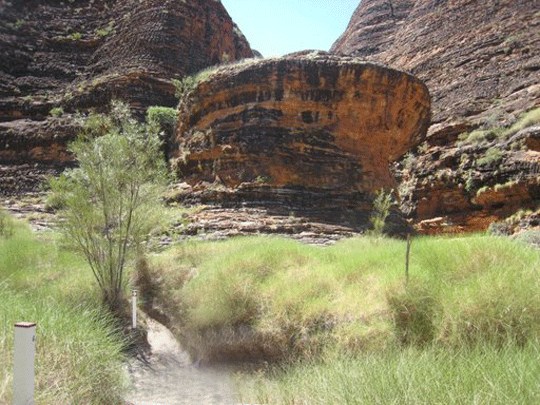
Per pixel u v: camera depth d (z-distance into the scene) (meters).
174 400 5.70
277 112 18.14
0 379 3.40
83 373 4.12
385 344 5.73
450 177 28.83
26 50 31.97
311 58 18.50
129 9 32.84
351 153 18.16
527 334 5.14
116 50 30.91
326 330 6.68
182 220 14.30
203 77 20.17
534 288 5.63
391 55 50.22
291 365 6.42
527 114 27.22
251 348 7.05
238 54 42.50
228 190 17.52
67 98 28.14
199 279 8.80
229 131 18.59
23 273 9.35
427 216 30.06
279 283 7.98
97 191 9.30
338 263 8.57
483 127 30.34
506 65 35.25
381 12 61.59
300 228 15.22
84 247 8.94
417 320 5.99
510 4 38.97
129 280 9.55
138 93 27.31
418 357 4.41
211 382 6.37
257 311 7.48
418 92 19.20
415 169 32.59
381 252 8.75
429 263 7.19
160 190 10.18
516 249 7.16
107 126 11.02
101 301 8.41
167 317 8.66
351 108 18.17
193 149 19.31
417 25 48.34
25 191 23.53
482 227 25.66
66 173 9.52
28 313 4.65
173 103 28.16
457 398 2.99
